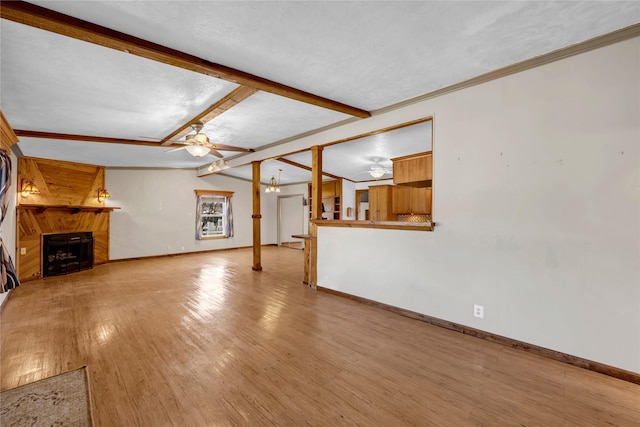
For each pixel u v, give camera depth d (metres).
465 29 2.15
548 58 2.53
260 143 5.78
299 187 10.23
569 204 2.47
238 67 2.71
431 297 3.35
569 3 1.87
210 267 6.76
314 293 4.61
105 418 1.83
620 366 2.25
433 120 3.31
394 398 2.02
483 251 2.95
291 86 3.14
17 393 2.08
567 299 2.48
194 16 1.97
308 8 1.89
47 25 1.93
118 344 2.83
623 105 2.23
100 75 2.78
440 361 2.52
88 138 4.76
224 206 9.77
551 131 2.55
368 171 7.95
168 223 8.48
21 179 5.45
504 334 2.82
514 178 2.75
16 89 3.00
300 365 2.45
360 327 3.25
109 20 2.00
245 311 3.76
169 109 3.66
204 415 1.86
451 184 3.17
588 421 1.80
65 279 5.55
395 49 2.42
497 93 2.84
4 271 3.24
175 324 3.33
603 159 2.31
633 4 1.88
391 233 3.74
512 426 1.76
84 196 6.66
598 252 2.34
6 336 3.01
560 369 2.39
